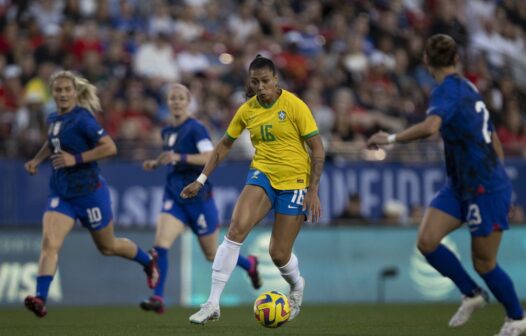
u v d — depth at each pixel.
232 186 51.69
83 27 63.81
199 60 65.50
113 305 47.72
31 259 46.97
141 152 52.03
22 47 61.72
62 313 40.62
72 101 32.56
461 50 71.69
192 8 68.56
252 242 48.72
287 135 27.27
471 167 24.91
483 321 33.62
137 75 61.69
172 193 37.22
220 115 59.72
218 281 27.84
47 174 49.78
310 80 63.41
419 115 63.56
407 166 53.94
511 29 78.00
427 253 26.38
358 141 56.38
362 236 51.09
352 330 29.59
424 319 35.41
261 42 66.81
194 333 28.62
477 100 25.05
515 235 51.69
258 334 28.05
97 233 33.38
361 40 68.44
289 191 27.47
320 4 73.69
